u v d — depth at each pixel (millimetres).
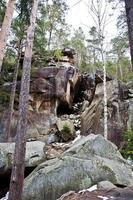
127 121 16375
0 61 8859
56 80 20156
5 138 17312
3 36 9086
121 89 18578
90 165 9172
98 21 17438
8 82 20250
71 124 18438
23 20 11266
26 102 8102
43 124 18422
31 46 8727
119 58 29203
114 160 10227
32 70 20188
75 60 24375
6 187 11312
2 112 18859
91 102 20297
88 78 22969
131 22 4449
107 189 7973
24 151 7641
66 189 8617
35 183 8930
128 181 9055
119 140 15867
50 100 19625
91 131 17156
